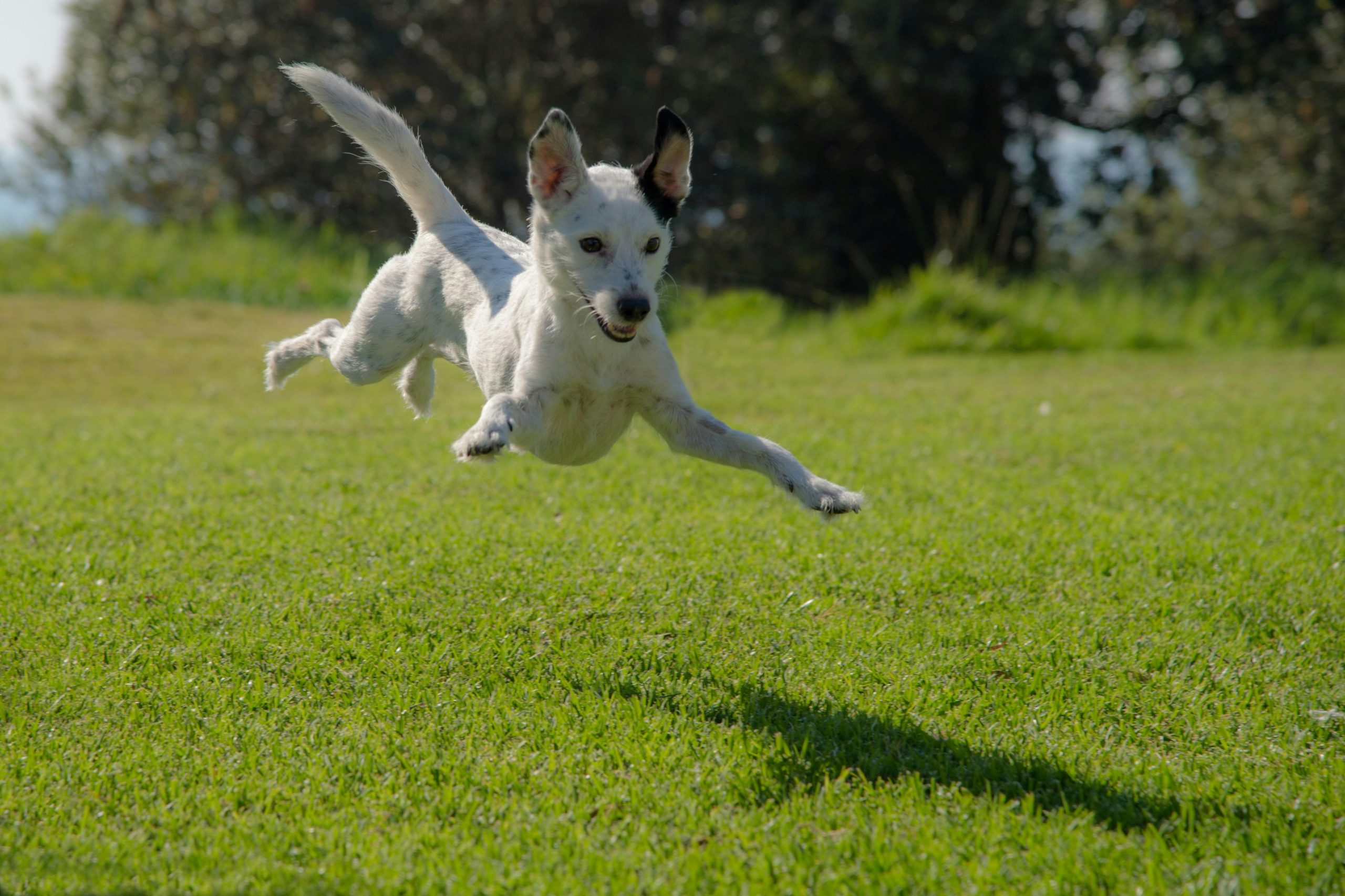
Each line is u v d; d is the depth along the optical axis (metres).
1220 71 24.78
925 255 28.66
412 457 9.87
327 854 3.99
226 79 27.78
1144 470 9.38
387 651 5.60
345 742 4.79
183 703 5.09
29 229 22.06
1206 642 5.76
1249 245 33.59
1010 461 9.95
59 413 12.52
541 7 27.20
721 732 4.87
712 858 3.93
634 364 5.40
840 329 20.62
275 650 5.60
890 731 4.88
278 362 7.13
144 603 6.16
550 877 3.82
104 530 7.46
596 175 5.40
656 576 6.58
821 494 5.13
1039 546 7.14
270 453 10.04
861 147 30.48
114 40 28.19
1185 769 4.57
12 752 4.67
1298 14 23.73
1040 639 5.79
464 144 26.30
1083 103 27.70
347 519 7.71
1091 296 22.16
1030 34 25.72
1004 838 4.04
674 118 5.37
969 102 28.69
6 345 15.93
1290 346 20.14
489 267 6.03
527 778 4.53
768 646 5.78
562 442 5.66
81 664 5.44
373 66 27.25
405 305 6.37
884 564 6.83
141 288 20.42
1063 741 4.81
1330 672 5.40
